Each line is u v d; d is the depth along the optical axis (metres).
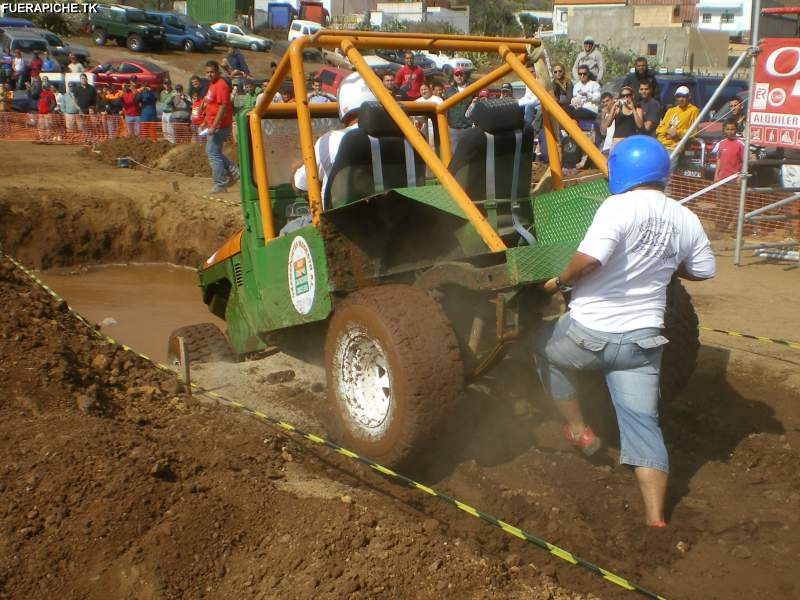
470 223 4.67
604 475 5.00
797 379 6.35
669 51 41.06
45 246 13.59
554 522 4.42
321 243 5.00
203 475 4.47
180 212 14.19
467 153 5.07
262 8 61.47
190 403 5.65
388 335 4.37
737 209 11.62
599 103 15.44
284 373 6.26
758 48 9.48
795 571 4.16
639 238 4.22
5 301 6.40
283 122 6.13
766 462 5.35
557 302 6.85
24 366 5.45
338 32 5.13
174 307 11.44
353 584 3.60
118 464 4.37
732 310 8.14
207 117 15.20
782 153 11.82
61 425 4.78
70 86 24.81
